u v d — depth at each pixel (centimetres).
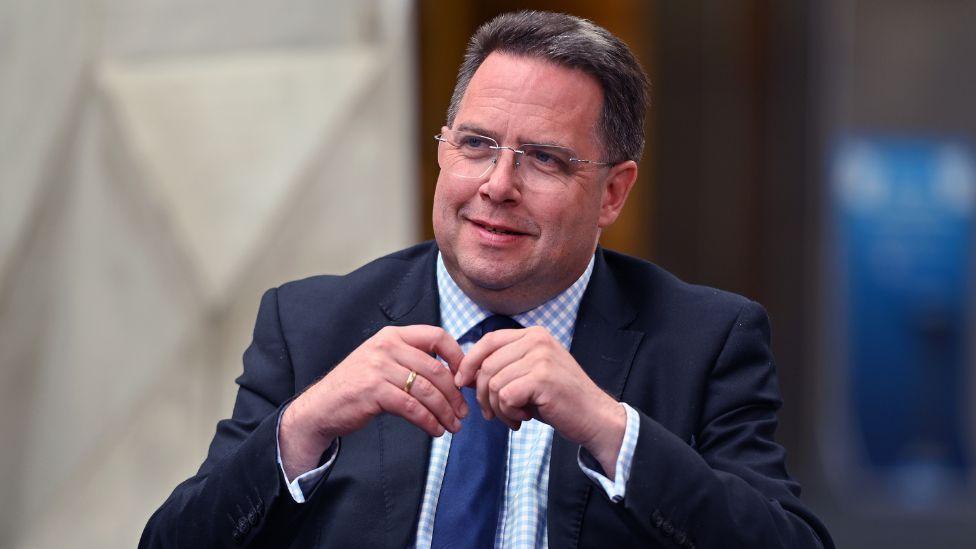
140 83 1159
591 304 611
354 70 1143
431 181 1728
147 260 1162
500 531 563
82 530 1155
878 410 2003
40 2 1152
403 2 1148
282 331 626
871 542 1750
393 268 647
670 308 612
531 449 580
